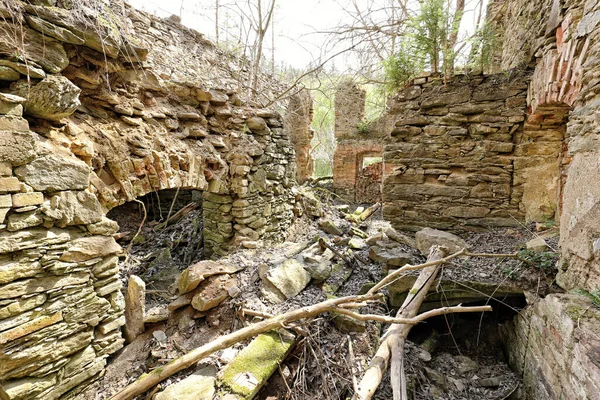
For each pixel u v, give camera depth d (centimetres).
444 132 354
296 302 280
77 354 232
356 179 938
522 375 241
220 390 196
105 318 251
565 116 293
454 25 332
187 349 250
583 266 195
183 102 398
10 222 192
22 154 194
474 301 269
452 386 238
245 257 364
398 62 380
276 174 533
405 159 376
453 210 360
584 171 194
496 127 331
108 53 273
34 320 206
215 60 699
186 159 376
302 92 920
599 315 168
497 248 310
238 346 237
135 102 321
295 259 340
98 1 281
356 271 350
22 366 200
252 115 485
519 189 333
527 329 236
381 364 198
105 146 284
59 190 220
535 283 243
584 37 206
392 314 284
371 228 639
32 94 209
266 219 516
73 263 228
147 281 429
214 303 279
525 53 330
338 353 228
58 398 220
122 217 707
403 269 246
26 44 212
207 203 500
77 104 235
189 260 516
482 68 340
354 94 905
